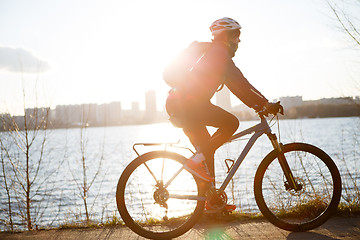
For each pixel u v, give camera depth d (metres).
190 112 3.30
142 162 3.41
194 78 3.27
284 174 3.49
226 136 3.38
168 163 3.41
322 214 3.45
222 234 3.39
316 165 3.51
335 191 3.46
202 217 3.80
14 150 5.52
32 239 3.53
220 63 3.25
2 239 3.56
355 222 3.58
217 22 3.36
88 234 3.61
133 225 3.37
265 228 3.52
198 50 3.37
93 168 15.68
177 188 3.39
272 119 3.47
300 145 3.51
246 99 3.45
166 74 3.31
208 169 3.40
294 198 3.60
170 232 3.37
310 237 3.24
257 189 3.46
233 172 3.39
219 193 3.36
